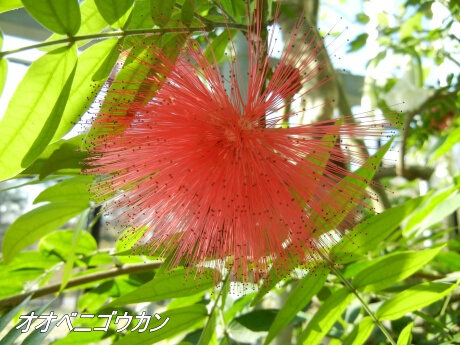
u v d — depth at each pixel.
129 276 0.19
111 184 0.14
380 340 0.18
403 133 0.25
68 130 0.13
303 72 0.13
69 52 0.12
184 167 0.13
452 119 0.31
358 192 0.13
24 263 0.19
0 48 0.12
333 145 0.13
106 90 0.13
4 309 0.17
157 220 0.13
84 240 0.19
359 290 0.14
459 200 0.16
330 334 0.16
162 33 0.13
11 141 0.12
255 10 0.14
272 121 0.14
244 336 0.16
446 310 0.20
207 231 0.13
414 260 0.14
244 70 0.17
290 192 0.13
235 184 0.13
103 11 0.12
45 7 0.11
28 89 0.12
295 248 0.13
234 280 0.14
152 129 0.13
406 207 0.14
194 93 0.13
